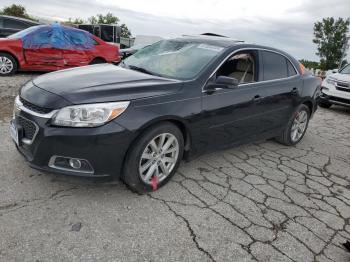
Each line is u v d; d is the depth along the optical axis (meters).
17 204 3.12
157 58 4.41
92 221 3.01
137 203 3.36
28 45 9.43
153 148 3.44
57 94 3.13
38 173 3.68
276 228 3.30
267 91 4.73
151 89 3.42
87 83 3.37
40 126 3.02
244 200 3.72
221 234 3.08
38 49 9.57
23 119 3.25
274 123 5.10
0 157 3.96
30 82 3.65
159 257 2.69
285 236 3.20
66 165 3.09
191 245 2.88
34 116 3.09
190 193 3.69
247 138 4.69
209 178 4.11
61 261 2.52
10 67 9.38
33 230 2.80
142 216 3.17
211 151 4.18
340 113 9.83
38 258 2.52
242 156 5.00
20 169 3.73
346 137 6.97
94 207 3.21
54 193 3.36
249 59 4.56
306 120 5.89
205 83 3.85
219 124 4.06
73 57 10.16
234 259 2.79
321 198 4.05
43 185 3.47
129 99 3.19
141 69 4.19
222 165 4.55
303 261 2.91
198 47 4.41
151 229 3.00
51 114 3.02
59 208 3.13
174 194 3.62
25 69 9.62
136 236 2.89
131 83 3.47
